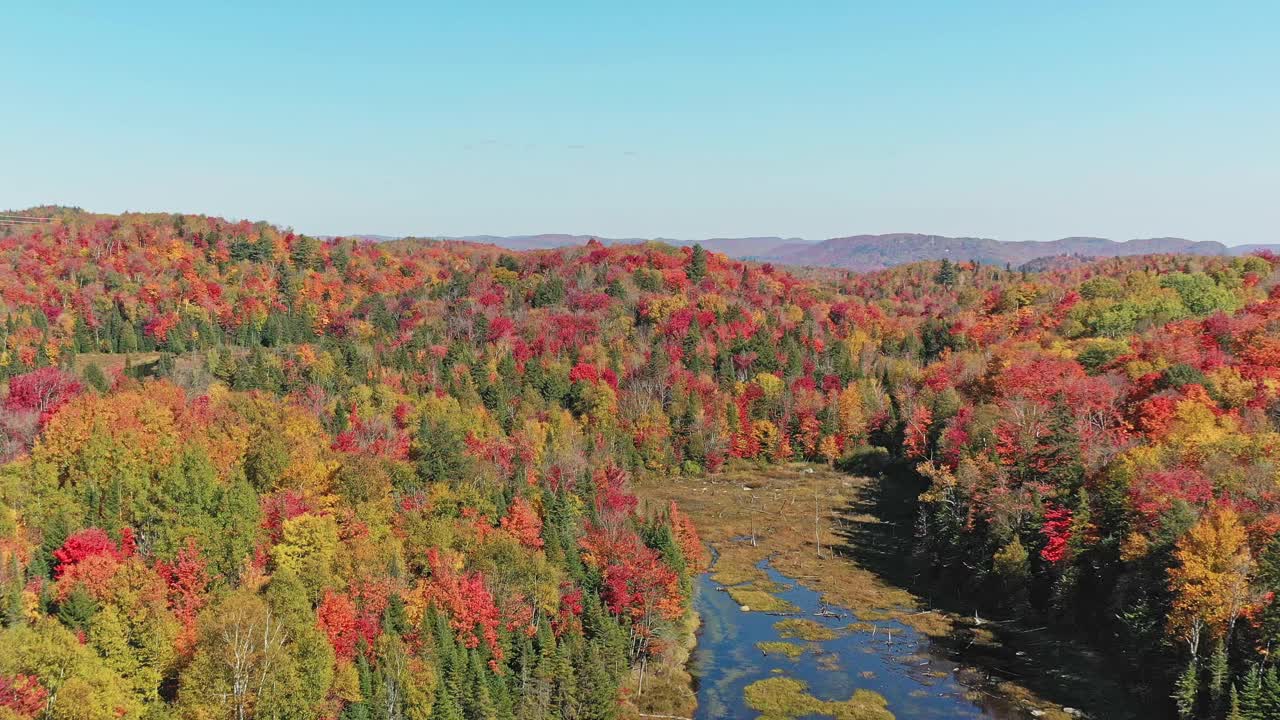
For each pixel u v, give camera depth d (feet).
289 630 258.78
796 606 427.33
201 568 303.68
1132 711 298.97
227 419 465.47
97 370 592.60
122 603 268.41
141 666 258.57
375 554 314.14
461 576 311.68
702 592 447.83
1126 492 371.35
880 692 329.31
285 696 240.94
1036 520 399.03
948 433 566.36
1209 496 346.54
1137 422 464.65
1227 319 596.70
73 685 223.71
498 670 286.25
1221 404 471.62
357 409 558.56
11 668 226.17
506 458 492.13
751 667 355.77
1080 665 337.52
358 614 287.48
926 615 409.08
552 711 289.33
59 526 313.73
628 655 343.67
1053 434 428.56
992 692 325.21
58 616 269.64
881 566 485.56
